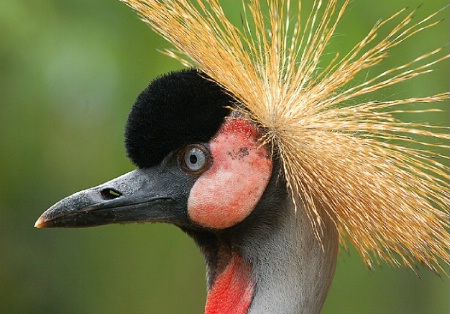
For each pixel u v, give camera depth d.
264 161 2.79
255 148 2.79
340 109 2.78
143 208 2.80
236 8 2.95
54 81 3.05
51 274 3.25
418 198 2.78
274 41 2.79
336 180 2.78
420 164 2.78
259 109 2.78
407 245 2.78
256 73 2.79
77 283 3.25
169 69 3.04
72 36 3.05
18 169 3.16
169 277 3.26
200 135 2.79
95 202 2.80
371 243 2.78
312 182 2.78
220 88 2.79
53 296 3.25
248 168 2.79
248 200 2.79
